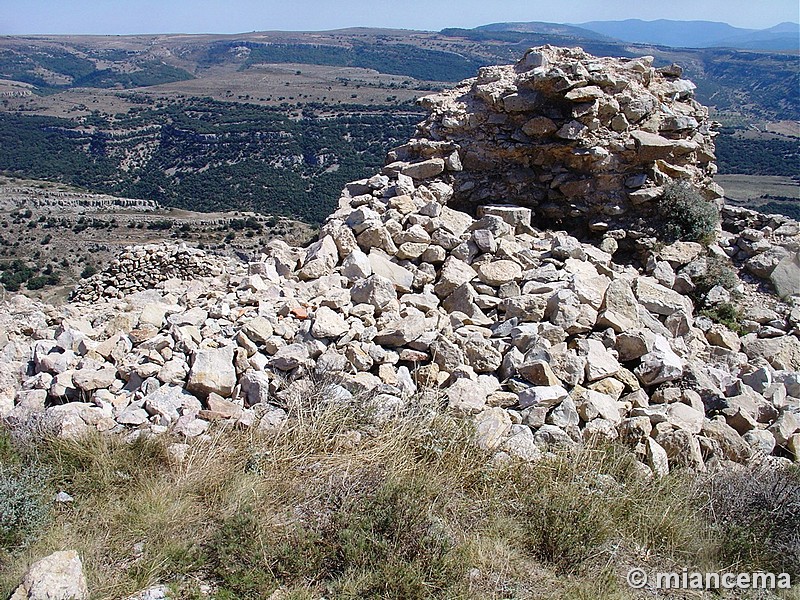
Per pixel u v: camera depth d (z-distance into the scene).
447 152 10.70
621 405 5.93
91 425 5.06
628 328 6.96
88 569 3.79
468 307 7.24
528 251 8.37
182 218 41.09
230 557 3.87
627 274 8.84
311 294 7.25
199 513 4.31
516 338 6.47
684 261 9.66
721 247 10.39
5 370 5.94
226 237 36.00
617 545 4.39
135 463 4.70
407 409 5.29
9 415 5.27
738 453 5.64
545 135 10.21
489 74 11.21
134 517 4.21
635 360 6.67
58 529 4.11
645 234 10.02
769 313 9.12
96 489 4.47
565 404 5.62
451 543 4.09
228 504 4.33
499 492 4.64
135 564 3.87
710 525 4.61
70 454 4.70
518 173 10.60
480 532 4.32
